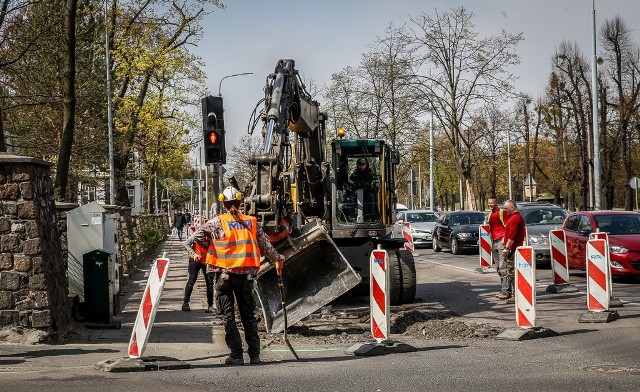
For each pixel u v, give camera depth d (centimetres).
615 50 5644
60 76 2786
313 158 1633
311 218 1750
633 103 5672
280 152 1299
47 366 915
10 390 755
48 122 3284
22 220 1110
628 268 1905
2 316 1101
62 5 2383
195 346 1107
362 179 1786
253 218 985
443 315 1439
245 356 1034
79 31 3238
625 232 2038
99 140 3506
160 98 3981
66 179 2047
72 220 1359
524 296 1160
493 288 1936
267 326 1215
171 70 3906
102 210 1366
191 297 1870
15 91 2897
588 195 6819
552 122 6925
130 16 3906
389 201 1789
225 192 973
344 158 1791
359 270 1741
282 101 1395
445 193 10200
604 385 779
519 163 8475
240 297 966
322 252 1246
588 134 6006
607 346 1038
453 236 3278
